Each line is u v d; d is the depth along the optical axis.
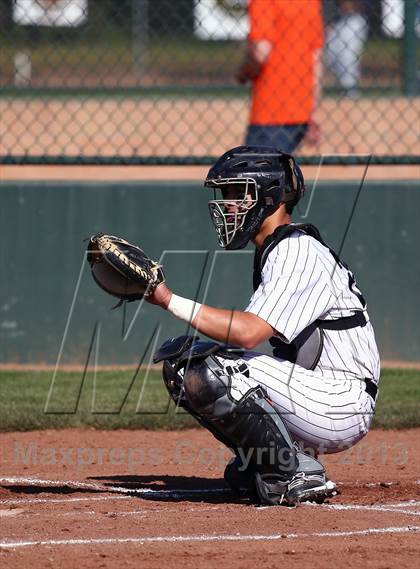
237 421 13.62
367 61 46.88
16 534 12.68
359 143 39.38
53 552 11.86
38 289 26.50
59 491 15.56
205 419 14.05
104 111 46.34
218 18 45.19
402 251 26.22
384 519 13.41
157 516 13.61
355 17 36.09
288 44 27.80
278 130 28.03
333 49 38.38
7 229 26.39
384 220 26.19
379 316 26.36
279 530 12.80
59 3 35.66
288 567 11.30
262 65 27.83
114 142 42.66
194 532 12.72
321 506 14.19
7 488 15.73
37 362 26.64
